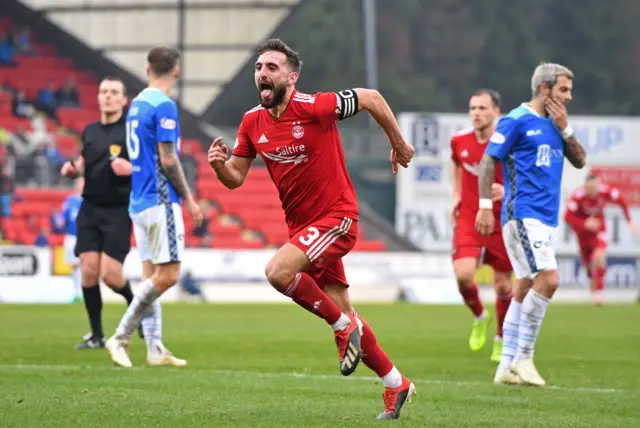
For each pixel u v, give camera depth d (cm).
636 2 13488
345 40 13262
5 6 8906
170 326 4066
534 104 2323
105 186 2933
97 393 1952
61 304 5531
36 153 8219
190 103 8669
